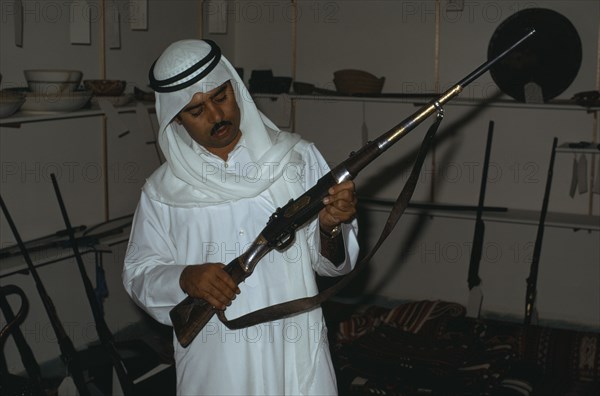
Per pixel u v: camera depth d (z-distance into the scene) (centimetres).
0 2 296
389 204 397
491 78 378
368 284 417
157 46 391
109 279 358
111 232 335
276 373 166
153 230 174
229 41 440
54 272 328
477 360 300
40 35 317
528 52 367
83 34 332
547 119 371
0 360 274
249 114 170
